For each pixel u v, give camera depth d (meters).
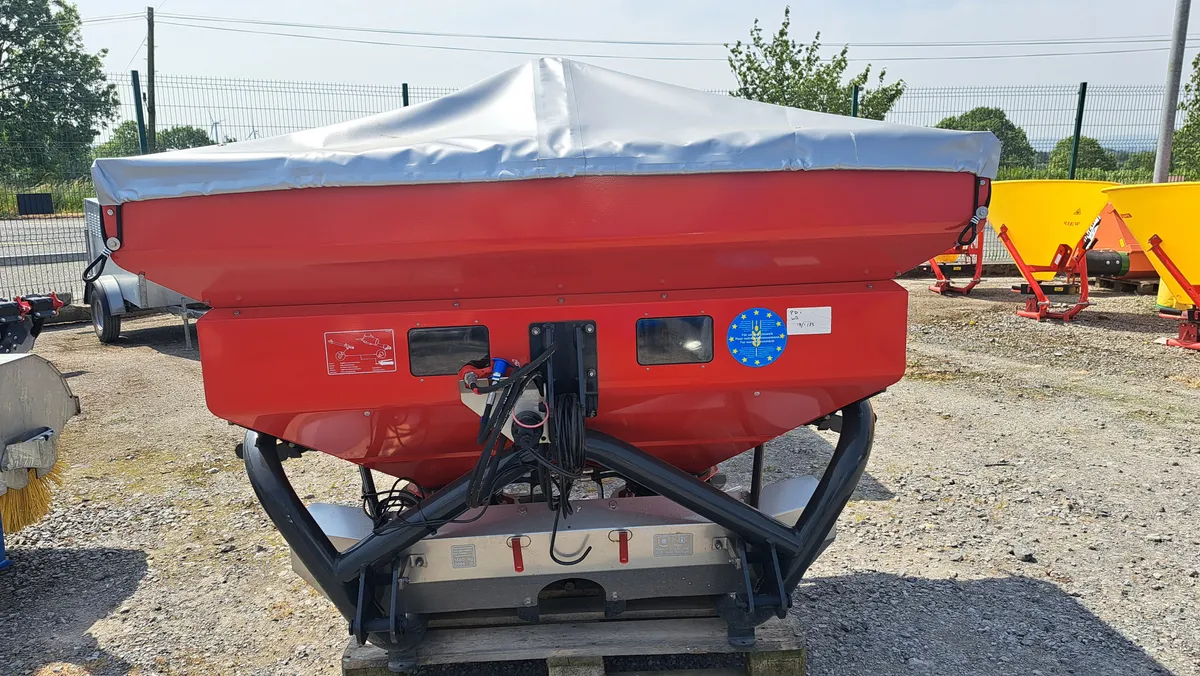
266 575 3.70
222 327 2.30
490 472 2.31
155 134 12.18
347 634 3.18
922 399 6.37
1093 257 10.59
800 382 2.45
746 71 16.39
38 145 12.59
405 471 2.70
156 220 2.13
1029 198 9.78
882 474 4.71
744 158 2.12
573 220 2.13
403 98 10.86
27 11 29.83
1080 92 12.62
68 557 3.92
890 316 2.42
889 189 2.19
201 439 5.81
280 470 2.51
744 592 2.53
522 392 2.27
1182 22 11.57
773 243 2.23
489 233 2.13
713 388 2.45
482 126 2.41
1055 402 6.21
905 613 3.19
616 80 2.65
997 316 9.73
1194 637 2.98
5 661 3.04
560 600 2.71
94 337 10.11
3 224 12.42
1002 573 3.50
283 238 2.12
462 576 2.49
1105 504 4.22
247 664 2.99
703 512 2.42
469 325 2.33
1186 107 18.80
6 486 3.52
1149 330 8.74
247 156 2.10
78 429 6.08
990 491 4.42
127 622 3.31
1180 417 5.75
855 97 13.84
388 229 2.13
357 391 2.36
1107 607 3.21
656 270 2.29
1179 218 7.51
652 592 2.55
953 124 13.09
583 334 2.35
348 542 2.53
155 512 4.47
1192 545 3.73
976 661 2.86
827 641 3.00
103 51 31.59
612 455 2.37
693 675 2.66
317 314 2.31
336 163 2.08
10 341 4.64
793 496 2.68
